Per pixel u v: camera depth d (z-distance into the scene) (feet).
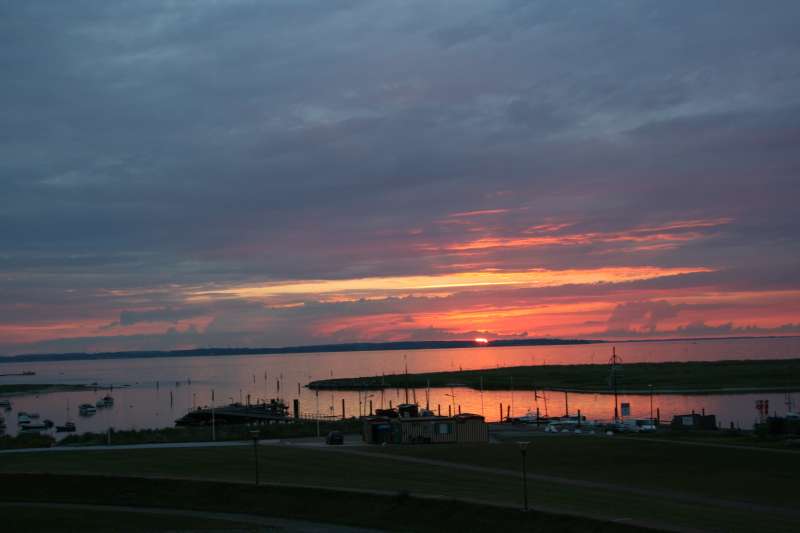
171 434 409.69
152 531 168.55
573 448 295.28
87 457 266.98
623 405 504.84
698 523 165.07
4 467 243.19
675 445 297.33
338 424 439.22
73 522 176.24
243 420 618.03
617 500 193.26
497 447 302.25
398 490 200.03
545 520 161.99
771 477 232.94
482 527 164.55
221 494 198.70
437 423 329.52
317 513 182.80
